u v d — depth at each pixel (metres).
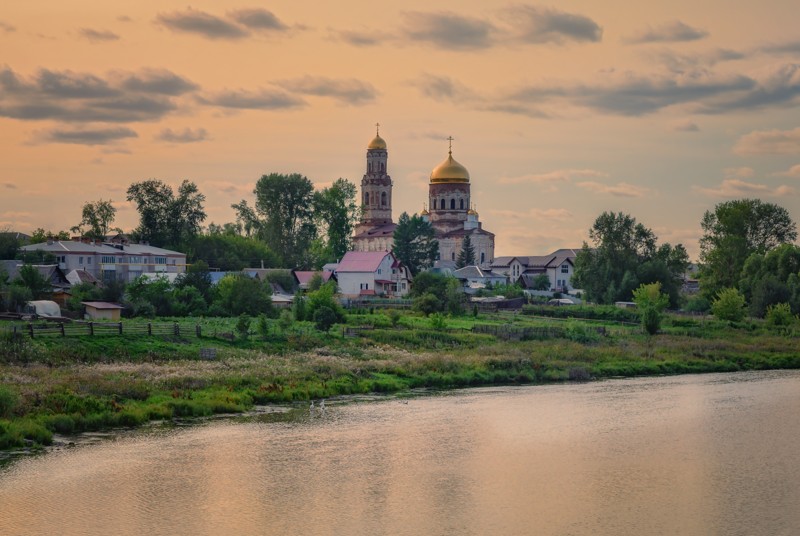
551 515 59.06
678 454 73.56
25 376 87.62
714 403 96.62
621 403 96.38
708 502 61.62
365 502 61.12
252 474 66.69
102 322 121.19
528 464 70.25
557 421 85.81
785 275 199.00
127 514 58.47
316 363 108.31
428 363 114.25
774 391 106.19
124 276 182.75
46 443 74.31
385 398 98.38
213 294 156.75
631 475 67.69
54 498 61.00
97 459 69.81
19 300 129.50
